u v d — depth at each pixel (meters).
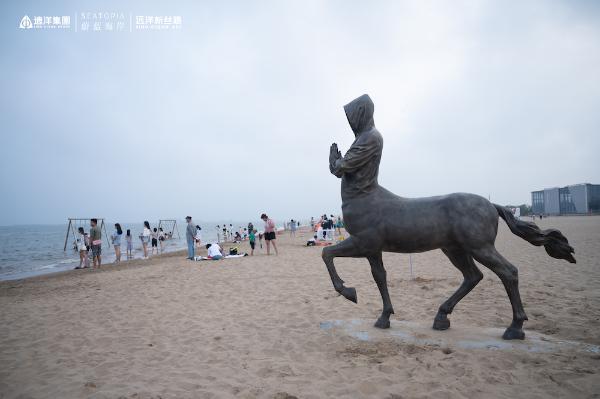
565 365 3.54
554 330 4.79
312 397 3.17
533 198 107.50
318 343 4.56
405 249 4.39
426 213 4.24
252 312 6.38
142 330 5.54
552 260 11.55
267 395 3.24
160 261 16.89
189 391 3.39
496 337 4.27
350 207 4.52
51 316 6.72
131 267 14.91
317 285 8.72
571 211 93.19
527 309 5.88
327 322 5.24
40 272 16.58
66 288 10.12
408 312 6.00
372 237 4.41
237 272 11.38
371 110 4.63
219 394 3.31
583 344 4.04
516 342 4.07
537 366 3.55
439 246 4.35
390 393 3.16
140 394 3.36
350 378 3.51
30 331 5.75
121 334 5.37
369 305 6.59
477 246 4.08
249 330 5.32
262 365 3.98
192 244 16.42
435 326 4.64
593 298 6.50
